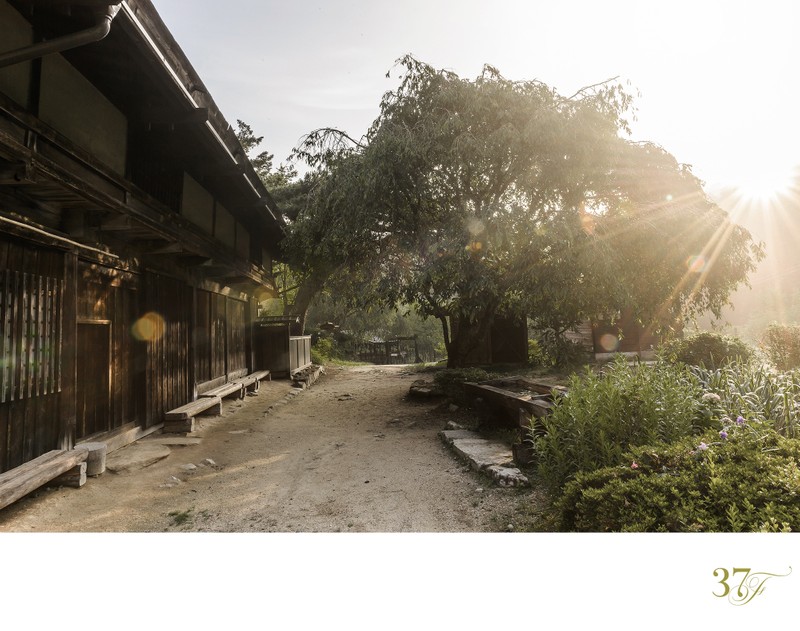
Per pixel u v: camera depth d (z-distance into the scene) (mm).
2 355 3727
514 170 7641
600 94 7578
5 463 3791
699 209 7895
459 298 8164
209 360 9688
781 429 3471
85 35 3336
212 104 6039
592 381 3996
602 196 8055
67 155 4449
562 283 7098
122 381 6109
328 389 13141
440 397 9703
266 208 10195
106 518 3822
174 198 7301
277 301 21906
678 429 3414
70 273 4648
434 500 4031
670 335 8875
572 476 3365
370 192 7789
